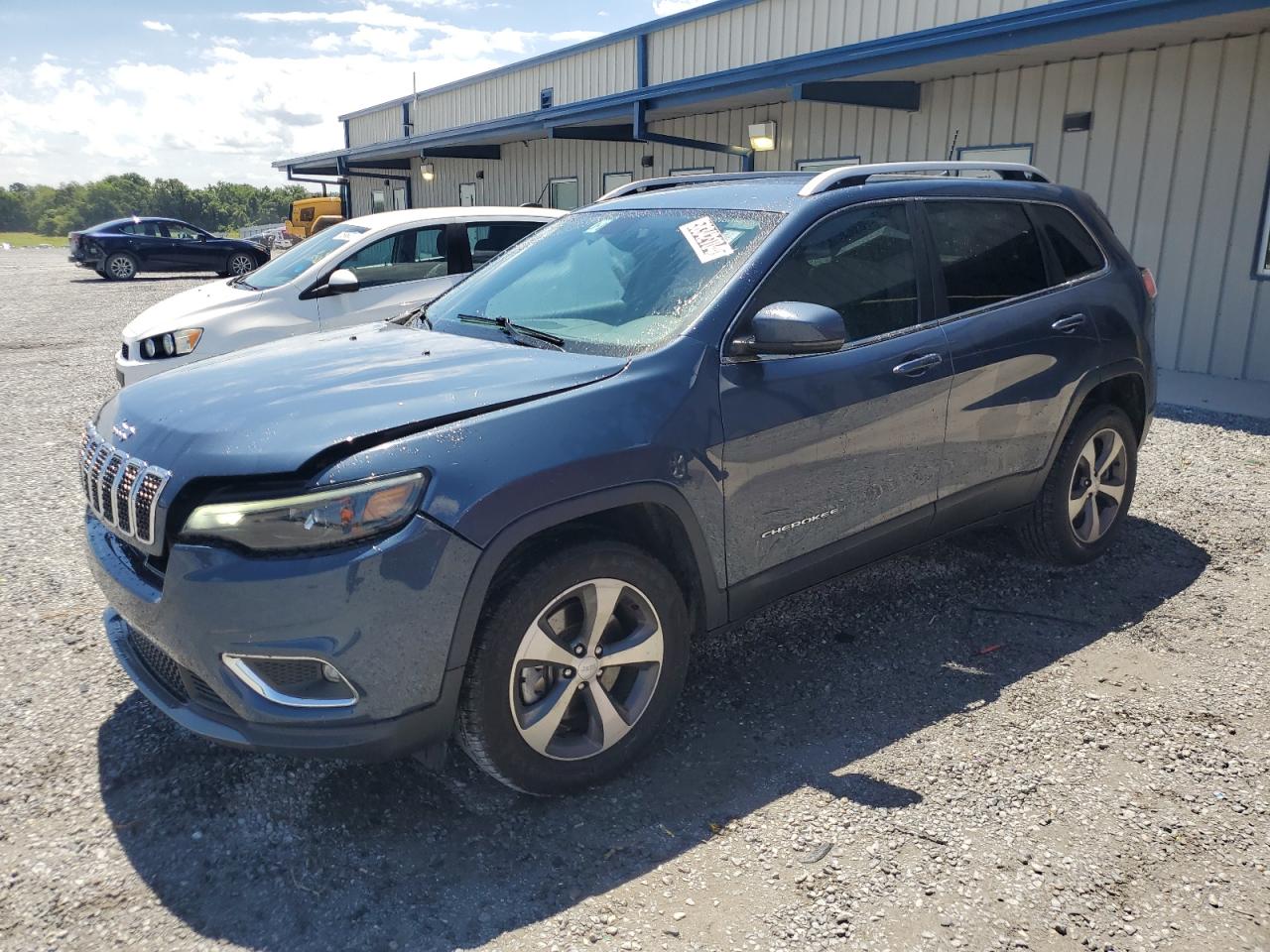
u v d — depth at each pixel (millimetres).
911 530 3717
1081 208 4469
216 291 8305
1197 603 4223
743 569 3176
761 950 2289
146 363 7312
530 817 2807
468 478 2535
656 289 3361
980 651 3820
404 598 2459
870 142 12844
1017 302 4004
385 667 2482
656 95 13281
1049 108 10586
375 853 2648
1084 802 2850
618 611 2951
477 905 2451
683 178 4363
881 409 3428
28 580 4562
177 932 2363
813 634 4000
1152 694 3471
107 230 24562
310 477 2484
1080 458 4395
